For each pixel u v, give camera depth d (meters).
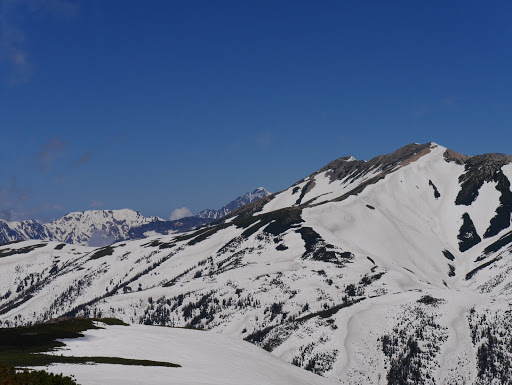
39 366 53.91
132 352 71.50
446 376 171.75
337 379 175.50
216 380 59.97
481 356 175.25
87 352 68.12
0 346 66.38
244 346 97.12
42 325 83.50
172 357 72.06
